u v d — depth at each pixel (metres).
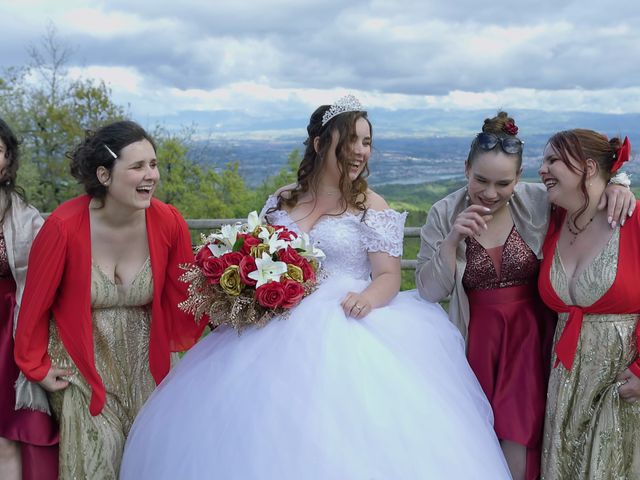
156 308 3.16
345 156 3.10
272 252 2.78
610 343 2.85
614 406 2.85
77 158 2.97
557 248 2.97
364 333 2.78
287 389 2.49
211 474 2.40
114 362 3.14
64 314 3.02
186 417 2.62
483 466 2.50
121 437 3.13
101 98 15.19
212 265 2.77
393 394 2.52
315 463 2.29
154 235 3.12
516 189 3.14
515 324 3.09
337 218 3.17
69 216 2.98
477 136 2.99
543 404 3.01
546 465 2.96
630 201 2.80
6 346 3.11
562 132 2.89
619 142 2.83
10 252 3.13
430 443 2.43
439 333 2.98
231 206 14.72
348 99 3.14
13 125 14.36
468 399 2.79
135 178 2.88
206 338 2.99
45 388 3.02
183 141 15.12
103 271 3.05
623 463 2.90
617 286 2.78
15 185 3.26
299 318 2.74
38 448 3.05
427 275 3.14
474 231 2.93
